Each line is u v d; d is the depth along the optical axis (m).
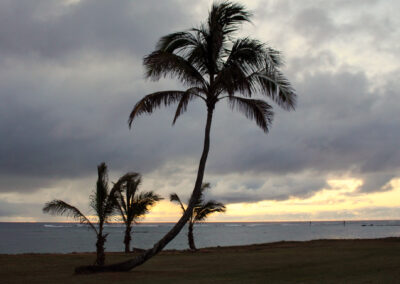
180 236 93.38
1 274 13.27
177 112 14.59
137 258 13.59
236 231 142.62
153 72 14.10
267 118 14.86
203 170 14.06
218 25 13.53
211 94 14.23
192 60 14.66
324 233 103.19
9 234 111.75
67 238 85.25
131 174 16.50
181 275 12.41
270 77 14.09
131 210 23.81
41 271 14.17
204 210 27.23
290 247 25.20
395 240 27.81
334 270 12.45
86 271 13.22
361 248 21.61
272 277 11.41
